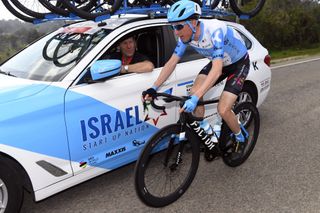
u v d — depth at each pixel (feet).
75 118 9.84
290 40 92.73
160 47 12.48
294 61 48.55
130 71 11.37
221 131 11.50
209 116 13.74
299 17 94.32
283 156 14.02
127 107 11.05
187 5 9.19
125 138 11.22
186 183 10.98
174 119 12.69
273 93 24.77
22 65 11.53
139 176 9.57
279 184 11.84
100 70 9.83
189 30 9.53
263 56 16.44
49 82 9.96
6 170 8.75
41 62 11.24
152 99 10.03
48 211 10.41
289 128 17.21
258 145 15.12
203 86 9.42
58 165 9.66
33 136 9.02
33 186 9.27
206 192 11.43
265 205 10.64
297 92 24.99
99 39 11.14
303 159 13.74
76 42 11.47
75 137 9.87
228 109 10.87
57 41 12.06
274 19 87.81
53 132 9.39
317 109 20.48
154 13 12.54
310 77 31.45
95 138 10.36
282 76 32.40
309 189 11.49
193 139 10.64
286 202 10.77
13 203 9.03
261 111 20.12
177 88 12.48
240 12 15.94
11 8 12.78
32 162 9.08
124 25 11.71
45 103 9.34
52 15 12.56
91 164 10.43
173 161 10.52
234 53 10.90
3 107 8.79
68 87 9.89
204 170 12.94
